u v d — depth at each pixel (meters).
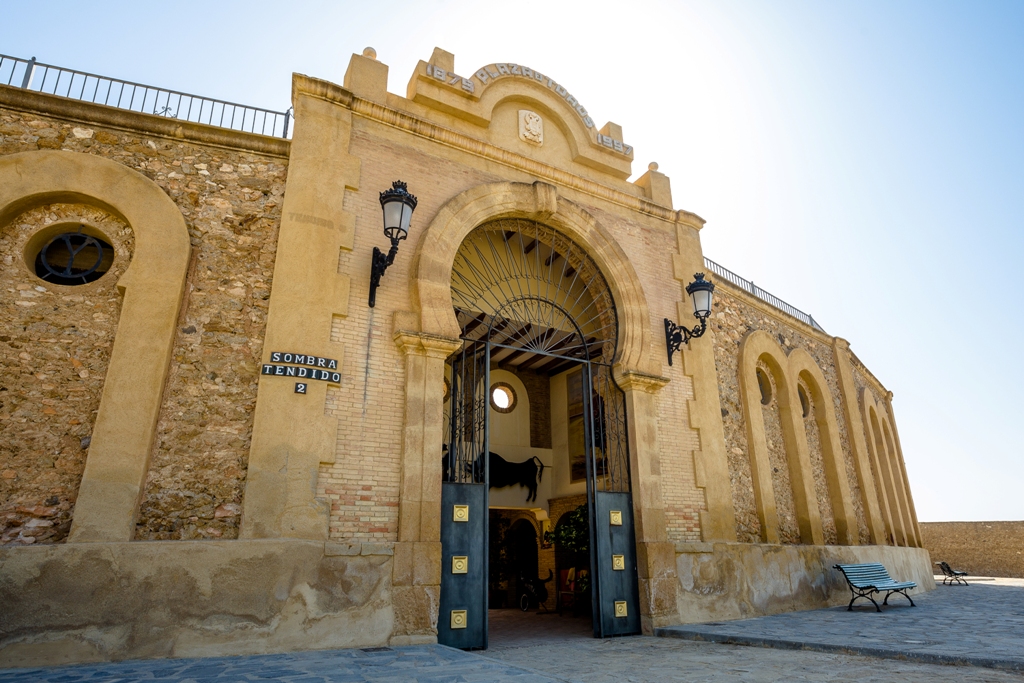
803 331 15.97
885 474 18.52
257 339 7.45
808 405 15.21
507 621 12.26
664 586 9.26
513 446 14.70
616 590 9.15
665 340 10.98
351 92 8.88
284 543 6.62
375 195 8.68
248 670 5.25
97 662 5.65
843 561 12.90
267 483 6.80
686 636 8.45
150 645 5.87
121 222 7.46
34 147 7.27
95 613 5.80
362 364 7.77
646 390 10.18
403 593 7.09
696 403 10.83
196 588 6.16
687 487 10.21
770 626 8.80
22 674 5.06
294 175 8.10
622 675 5.78
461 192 9.45
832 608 11.54
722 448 10.91
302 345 7.42
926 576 17.73
